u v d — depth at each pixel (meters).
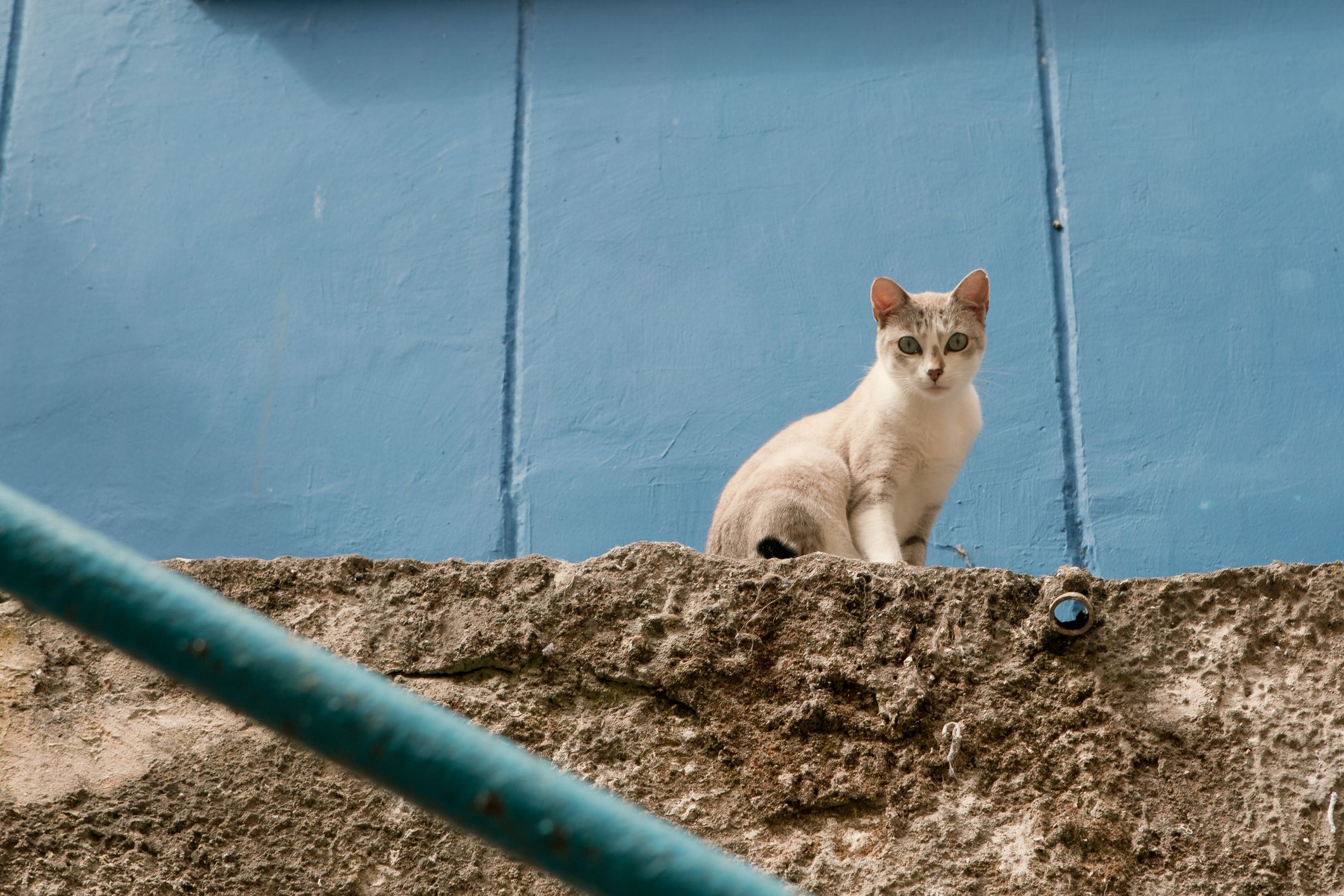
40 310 8.59
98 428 8.22
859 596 4.51
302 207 8.83
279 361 8.38
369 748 1.47
